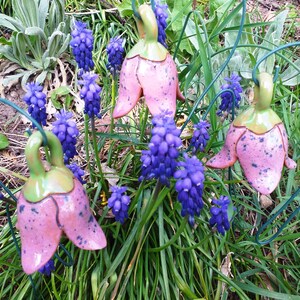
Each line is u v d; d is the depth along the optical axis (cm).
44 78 46
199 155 30
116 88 41
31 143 18
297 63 45
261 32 52
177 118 35
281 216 34
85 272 28
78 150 38
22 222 19
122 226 31
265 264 31
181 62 47
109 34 50
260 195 35
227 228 23
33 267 19
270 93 20
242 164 22
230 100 30
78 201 19
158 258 29
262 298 30
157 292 29
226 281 28
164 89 22
